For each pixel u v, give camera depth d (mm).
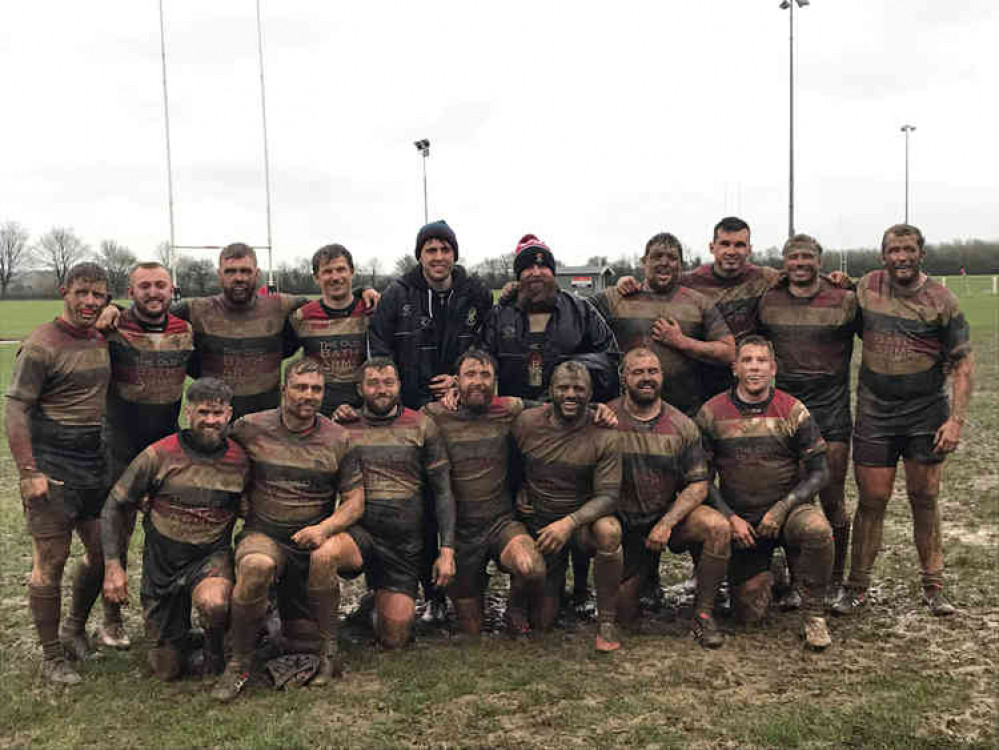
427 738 3730
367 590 5988
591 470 4898
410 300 5324
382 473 4809
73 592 4840
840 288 5402
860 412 5355
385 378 4754
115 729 3889
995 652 4555
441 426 4961
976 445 10508
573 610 5500
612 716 3902
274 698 4160
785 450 4961
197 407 4293
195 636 4980
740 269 5625
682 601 5691
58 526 4457
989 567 5941
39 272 84250
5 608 5656
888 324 5137
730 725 3758
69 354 4449
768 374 4910
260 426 4551
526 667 4477
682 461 4969
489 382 4820
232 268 5047
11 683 4418
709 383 5625
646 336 5484
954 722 3754
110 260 78500
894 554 6363
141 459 4363
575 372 4688
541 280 5180
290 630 4750
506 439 5023
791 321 5395
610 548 4680
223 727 3840
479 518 4996
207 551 4457
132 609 5656
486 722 3871
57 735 3834
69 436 4504
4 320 44438
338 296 5297
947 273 68312
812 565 4711
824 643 4656
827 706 3941
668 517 4887
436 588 5355
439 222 5258
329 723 3881
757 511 5016
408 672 4441
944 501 7902
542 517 5051
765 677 4312
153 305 4750
